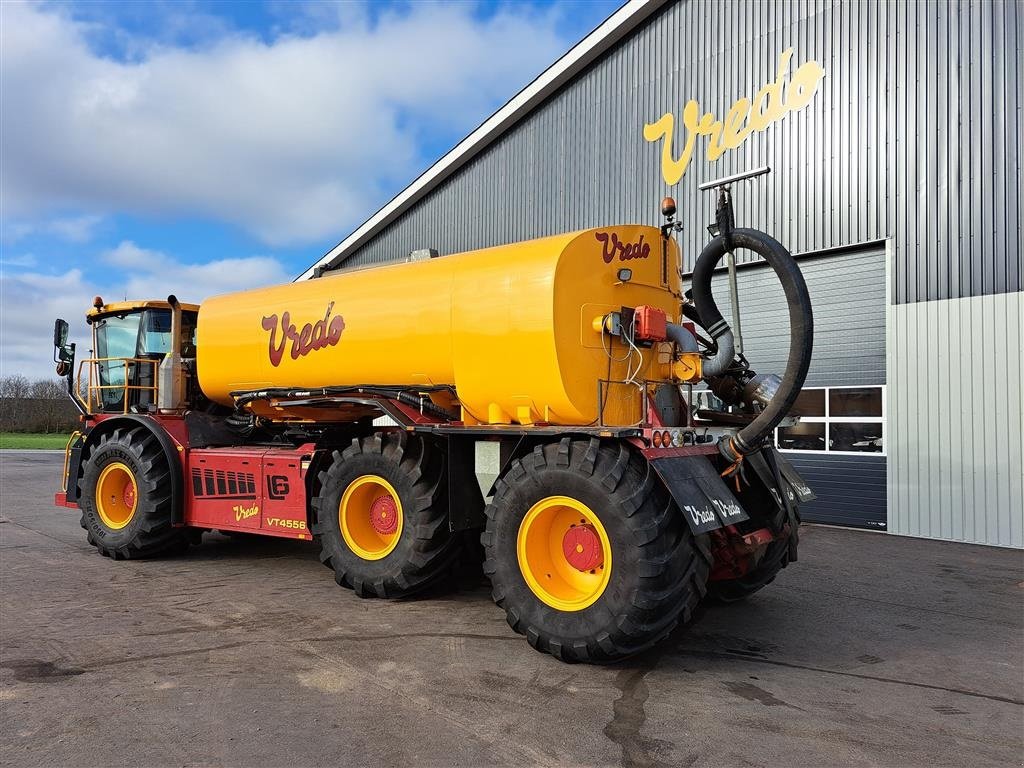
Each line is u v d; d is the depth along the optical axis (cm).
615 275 502
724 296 1082
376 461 550
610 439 431
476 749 313
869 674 412
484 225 1468
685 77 1124
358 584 554
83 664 414
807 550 796
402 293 554
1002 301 812
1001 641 476
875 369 926
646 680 397
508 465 475
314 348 606
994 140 824
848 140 941
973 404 831
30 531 888
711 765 301
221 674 399
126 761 301
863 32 930
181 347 777
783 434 1013
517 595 437
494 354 489
